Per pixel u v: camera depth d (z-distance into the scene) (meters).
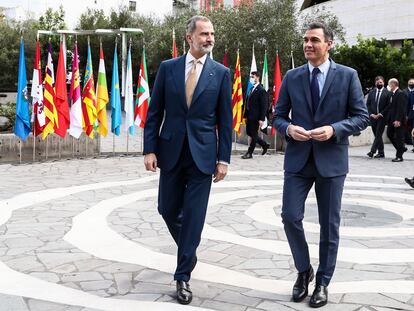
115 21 37.81
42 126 11.40
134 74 35.81
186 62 4.12
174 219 4.30
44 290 4.17
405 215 7.07
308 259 4.05
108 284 4.31
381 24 38.00
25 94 11.24
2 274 4.53
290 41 26.11
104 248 5.36
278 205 7.57
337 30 30.53
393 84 13.44
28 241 5.56
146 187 8.85
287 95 4.15
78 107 11.95
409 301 4.00
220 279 4.48
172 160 4.07
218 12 27.67
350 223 6.57
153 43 33.34
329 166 3.90
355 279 4.50
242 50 26.12
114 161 12.09
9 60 35.31
